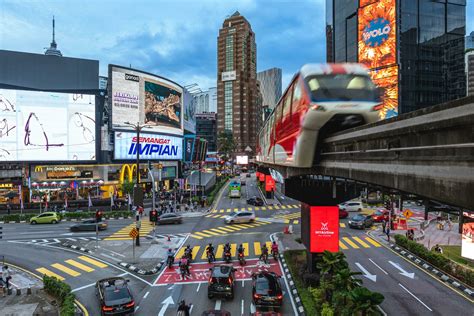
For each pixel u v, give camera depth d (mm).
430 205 9977
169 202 53969
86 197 61188
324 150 15930
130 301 16797
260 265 24688
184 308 15930
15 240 32969
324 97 13758
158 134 74812
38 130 58250
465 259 24656
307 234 22219
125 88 66750
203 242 31594
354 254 27047
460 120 6738
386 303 17812
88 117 62125
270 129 27672
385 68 98500
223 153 136625
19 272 24062
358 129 11781
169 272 23625
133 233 25781
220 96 174250
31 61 61531
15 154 56594
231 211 49938
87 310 17828
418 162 8375
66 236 34469
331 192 21359
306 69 14758
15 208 50188
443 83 102562
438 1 102688
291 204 56219
